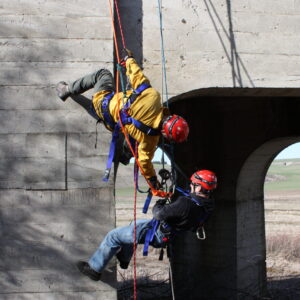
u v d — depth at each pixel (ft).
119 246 15.61
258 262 35.40
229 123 33.83
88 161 17.04
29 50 17.06
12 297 16.44
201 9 18.22
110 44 17.26
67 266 16.70
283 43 18.65
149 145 14.42
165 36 17.95
